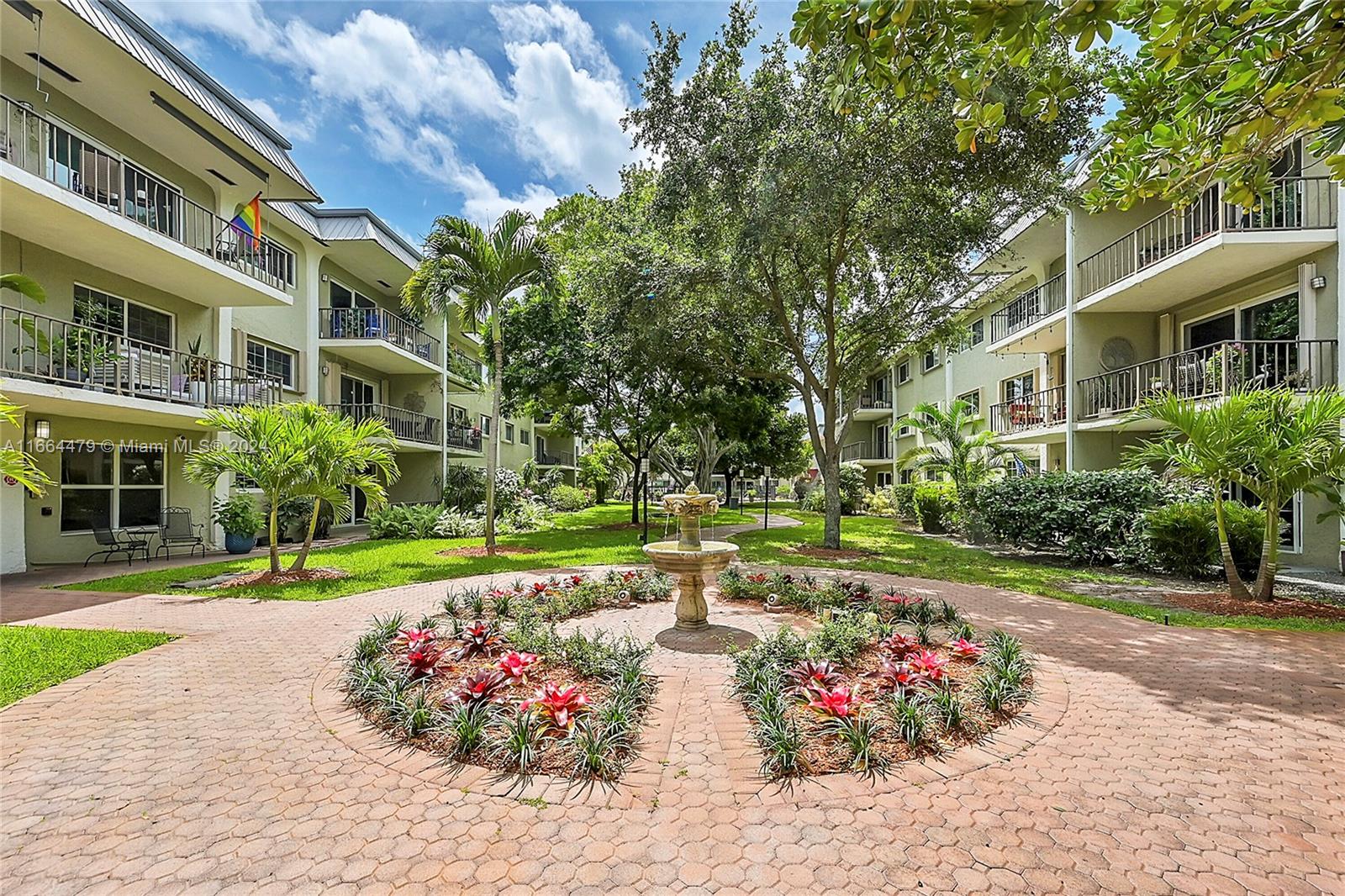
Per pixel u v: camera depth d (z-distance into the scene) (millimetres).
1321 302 9242
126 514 11039
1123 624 5926
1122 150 3771
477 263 11531
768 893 2117
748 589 7008
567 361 15562
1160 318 12562
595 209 15953
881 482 27938
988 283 15938
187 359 11391
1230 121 3006
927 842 2404
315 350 16078
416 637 4531
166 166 11305
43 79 8992
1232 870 2248
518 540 13859
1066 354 13219
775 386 16891
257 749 3246
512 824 2547
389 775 2957
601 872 2236
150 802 2727
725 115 9422
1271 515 6703
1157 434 11367
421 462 20344
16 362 8750
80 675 4418
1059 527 10055
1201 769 3000
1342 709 3744
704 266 10758
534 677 4109
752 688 3832
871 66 2744
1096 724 3521
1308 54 2576
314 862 2301
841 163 8766
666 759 3090
